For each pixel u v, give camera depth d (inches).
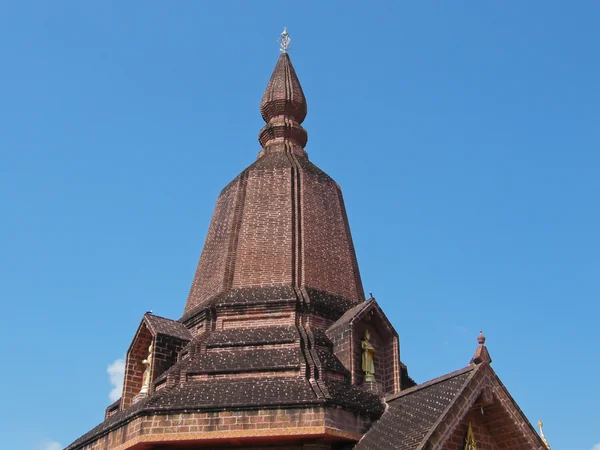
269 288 1565.0
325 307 1547.7
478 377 1179.3
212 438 1238.3
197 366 1397.6
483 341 1214.9
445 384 1214.3
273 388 1300.4
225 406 1258.6
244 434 1230.9
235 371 1369.3
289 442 1259.8
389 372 1464.1
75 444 1494.8
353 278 1694.1
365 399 1322.6
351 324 1450.5
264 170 1770.4
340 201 1835.6
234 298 1546.5
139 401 1403.8
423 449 1071.0
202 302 1640.0
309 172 1791.3
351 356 1422.2
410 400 1263.5
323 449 1246.3
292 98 1967.3
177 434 1248.2
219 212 1807.3
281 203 1701.5
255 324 1507.1
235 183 1804.9
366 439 1227.2
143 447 1279.5
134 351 1588.3
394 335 1491.1
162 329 1541.6
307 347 1418.6
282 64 2044.8
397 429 1187.3
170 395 1316.4
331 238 1711.4
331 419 1235.9
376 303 1502.2
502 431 1218.6
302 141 1934.1
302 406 1243.8
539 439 1203.2
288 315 1503.4
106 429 1370.6
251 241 1651.1
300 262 1611.7
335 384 1349.7
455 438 1193.4
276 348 1424.7
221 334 1487.5
